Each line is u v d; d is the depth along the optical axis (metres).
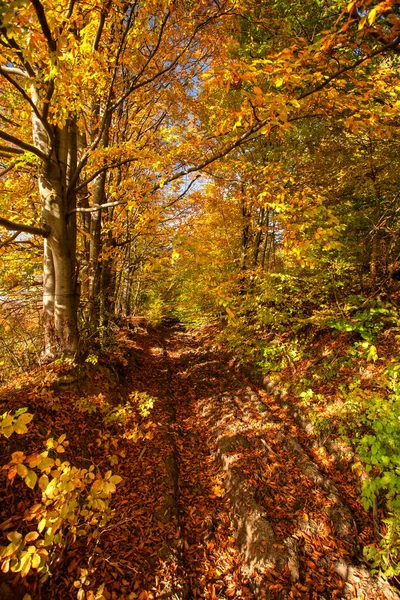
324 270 7.01
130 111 7.89
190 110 6.65
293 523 3.88
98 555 3.11
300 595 3.10
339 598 3.11
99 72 4.21
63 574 2.83
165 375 8.88
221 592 3.22
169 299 17.55
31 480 1.72
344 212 7.79
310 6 5.72
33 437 3.71
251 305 8.12
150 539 3.50
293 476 4.62
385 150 6.14
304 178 7.45
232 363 9.52
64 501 1.92
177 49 5.55
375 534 3.69
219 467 5.07
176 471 4.82
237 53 6.28
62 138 5.13
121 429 5.14
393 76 4.86
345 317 6.35
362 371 5.82
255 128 3.61
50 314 5.43
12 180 6.28
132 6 3.84
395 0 1.95
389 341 5.96
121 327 12.48
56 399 4.45
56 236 5.06
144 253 9.23
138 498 4.02
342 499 4.24
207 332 14.11
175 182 4.47
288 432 5.67
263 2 5.33
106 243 7.41
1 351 6.06
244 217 9.18
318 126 7.55
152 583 3.05
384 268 6.76
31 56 2.38
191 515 4.12
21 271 7.57
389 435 3.07
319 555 3.51
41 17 2.41
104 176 7.21
